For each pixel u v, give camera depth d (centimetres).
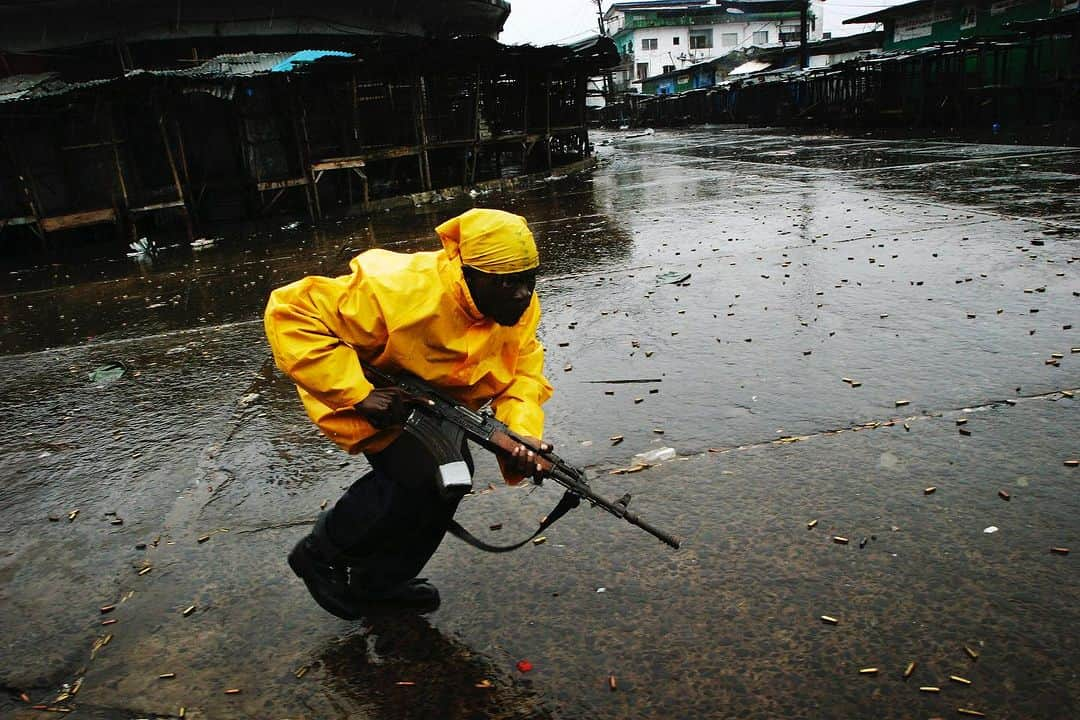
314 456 373
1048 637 216
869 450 326
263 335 600
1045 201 828
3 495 365
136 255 1138
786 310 526
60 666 241
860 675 209
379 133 1420
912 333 457
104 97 1166
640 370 444
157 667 237
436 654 231
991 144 1598
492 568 270
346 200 1497
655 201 1141
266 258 977
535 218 1090
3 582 291
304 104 1288
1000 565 247
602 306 581
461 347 209
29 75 1452
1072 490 284
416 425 206
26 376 557
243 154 1326
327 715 212
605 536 283
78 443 421
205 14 1645
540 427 221
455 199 1471
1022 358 405
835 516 282
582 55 1823
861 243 701
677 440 353
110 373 543
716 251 729
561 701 209
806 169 1391
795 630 228
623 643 229
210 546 302
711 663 218
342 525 227
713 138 2930
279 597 266
